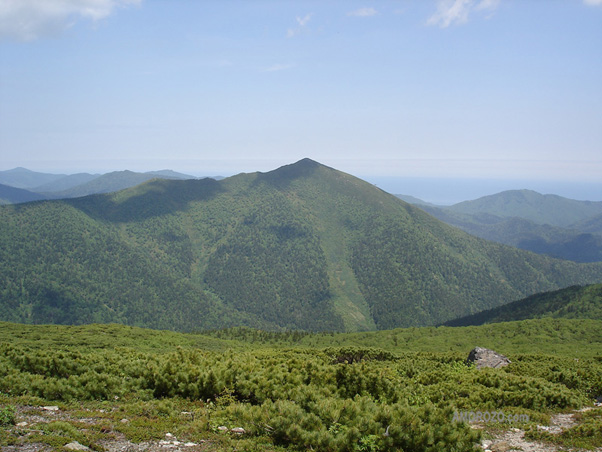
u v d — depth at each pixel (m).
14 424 13.45
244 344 100.88
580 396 25.73
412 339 130.50
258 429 14.69
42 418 14.76
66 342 65.12
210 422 15.44
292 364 23.41
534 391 24.11
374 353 51.00
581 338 110.94
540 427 18.83
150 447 12.74
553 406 23.19
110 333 81.94
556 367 36.69
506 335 119.00
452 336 125.69
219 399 18.83
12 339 65.06
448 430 13.97
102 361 23.16
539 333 116.88
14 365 21.80
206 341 91.31
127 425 14.52
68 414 15.64
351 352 50.72
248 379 20.55
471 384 26.45
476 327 133.62
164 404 17.50
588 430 17.23
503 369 34.75
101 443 12.69
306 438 13.52
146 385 20.38
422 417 14.64
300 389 18.12
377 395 20.52
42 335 71.38
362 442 13.37
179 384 19.78
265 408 15.45
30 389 18.31
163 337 84.62
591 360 49.97
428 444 13.50
